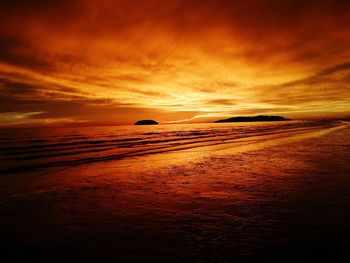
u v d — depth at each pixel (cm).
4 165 1345
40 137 4641
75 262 364
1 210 604
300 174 894
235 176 919
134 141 3198
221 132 5512
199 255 373
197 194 705
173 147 2242
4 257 380
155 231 464
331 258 351
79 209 605
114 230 475
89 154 1809
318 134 3219
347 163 1070
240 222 490
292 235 425
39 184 885
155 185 830
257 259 354
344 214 513
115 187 820
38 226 502
